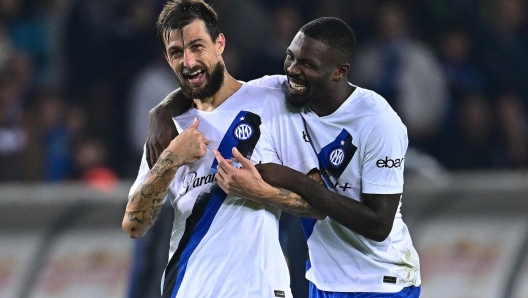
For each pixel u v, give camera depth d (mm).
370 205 16141
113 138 36094
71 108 35594
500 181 28812
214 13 15461
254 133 15648
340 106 16234
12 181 33281
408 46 37094
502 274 29281
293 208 15438
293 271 23812
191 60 15086
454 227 29078
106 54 36938
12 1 38250
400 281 17219
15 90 35719
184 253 15695
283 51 36719
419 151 36438
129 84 36688
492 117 37656
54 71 37344
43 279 28328
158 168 15195
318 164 16469
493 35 39250
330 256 17297
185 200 15734
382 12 37594
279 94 16094
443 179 28797
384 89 36531
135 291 24750
